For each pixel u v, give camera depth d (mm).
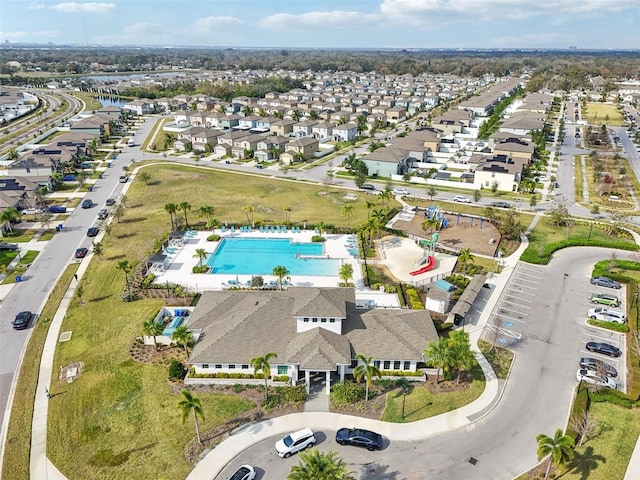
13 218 98875
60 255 88562
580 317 68375
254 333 56906
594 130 198000
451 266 83375
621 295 74188
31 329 65750
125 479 42469
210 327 59969
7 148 170625
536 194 124375
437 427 48156
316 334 55094
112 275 80688
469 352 52656
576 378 55531
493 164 133000
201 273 81312
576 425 46875
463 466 43500
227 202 117750
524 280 79000
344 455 44719
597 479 41938
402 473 42750
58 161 142125
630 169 144875
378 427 48125
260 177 140500
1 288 76438
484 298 73188
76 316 68562
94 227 101938
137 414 50031
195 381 54375
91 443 46562
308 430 46125
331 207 114562
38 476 43094
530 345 61812
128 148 178250
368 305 70625
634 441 46188
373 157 142750
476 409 50625
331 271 82688
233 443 46219
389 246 92375
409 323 59562
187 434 47344
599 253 89812
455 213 109812
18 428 48500
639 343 60219
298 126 196250
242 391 53250
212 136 177375
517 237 95562
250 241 95375
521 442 46281
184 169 147750
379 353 55281
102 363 58188
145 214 109750
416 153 153500
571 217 107250
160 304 70875
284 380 54438
